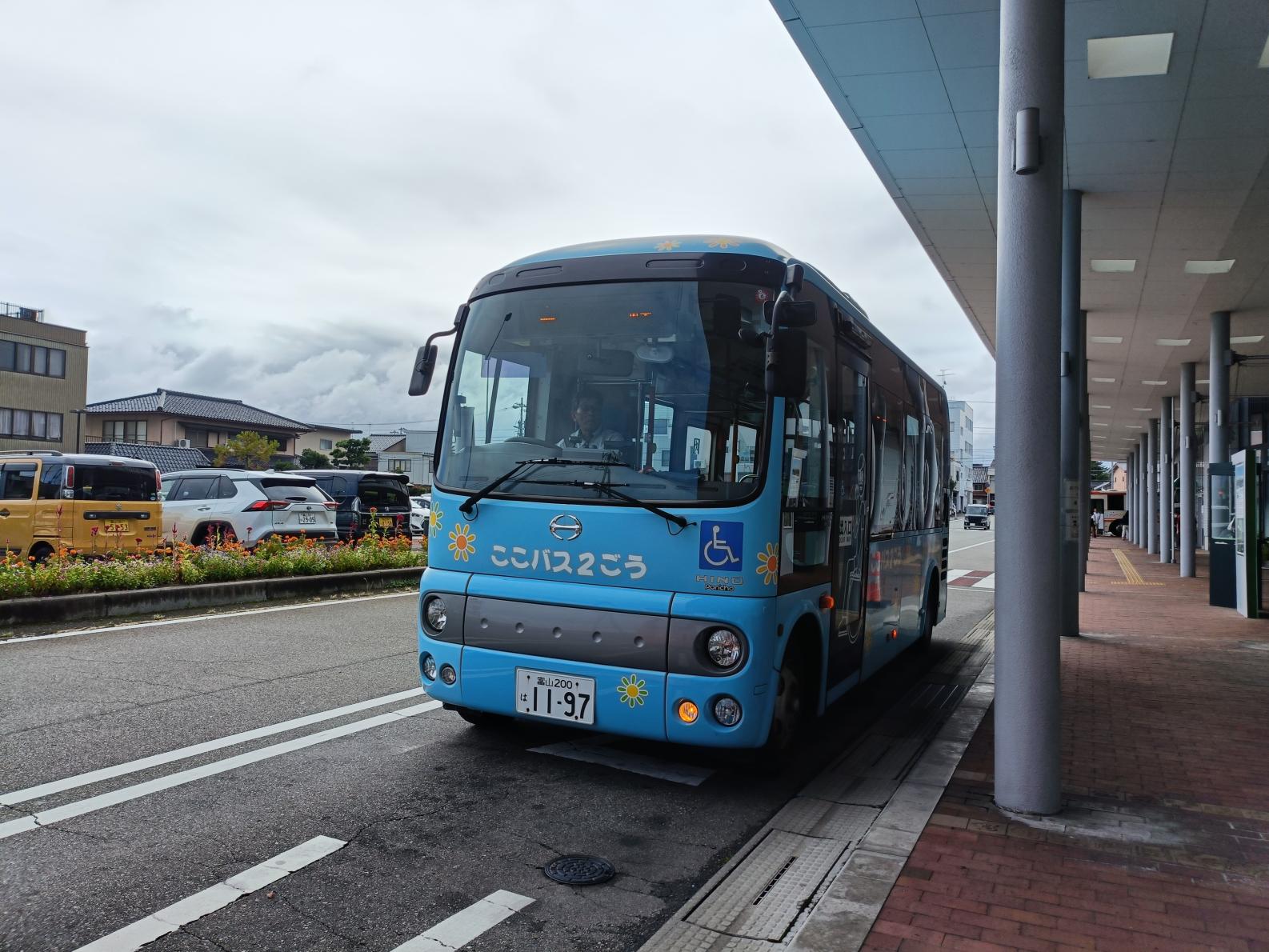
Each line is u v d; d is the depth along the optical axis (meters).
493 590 5.18
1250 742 6.25
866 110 9.65
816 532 5.53
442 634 5.34
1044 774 4.67
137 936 3.24
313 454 57.53
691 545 4.73
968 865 4.02
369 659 8.33
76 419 46.84
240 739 5.75
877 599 7.19
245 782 4.95
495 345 5.48
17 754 5.29
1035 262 4.63
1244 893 3.77
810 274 5.66
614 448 5.01
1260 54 8.22
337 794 4.84
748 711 4.62
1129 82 8.77
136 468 14.66
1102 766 5.65
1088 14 7.67
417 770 5.30
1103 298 16.80
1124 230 12.86
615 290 5.21
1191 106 9.20
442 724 6.25
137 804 4.57
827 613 5.73
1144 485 44.25
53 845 4.04
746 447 4.80
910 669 9.51
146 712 6.29
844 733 6.78
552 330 5.30
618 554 4.88
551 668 4.95
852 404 6.44
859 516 6.60
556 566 5.03
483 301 5.62
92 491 13.98
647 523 4.82
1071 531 11.67
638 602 4.79
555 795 4.96
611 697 4.79
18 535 13.95
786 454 4.93
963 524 68.44
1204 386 27.91
